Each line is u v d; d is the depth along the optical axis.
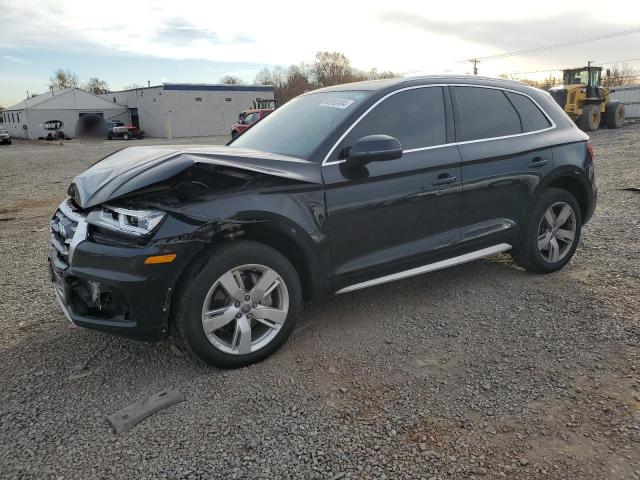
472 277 4.58
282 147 3.63
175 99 51.62
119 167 3.13
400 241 3.66
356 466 2.32
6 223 7.77
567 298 4.04
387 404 2.77
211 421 2.65
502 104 4.28
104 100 57.62
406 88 3.79
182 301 2.87
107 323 2.87
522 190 4.23
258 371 3.11
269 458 2.38
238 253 2.96
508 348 3.31
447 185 3.78
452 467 2.30
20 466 2.35
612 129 23.84
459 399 2.79
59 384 3.01
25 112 54.75
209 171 2.89
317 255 3.28
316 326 3.70
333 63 83.81
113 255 2.77
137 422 2.64
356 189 3.39
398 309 3.96
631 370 3.00
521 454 2.37
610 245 5.32
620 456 2.32
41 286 4.68
